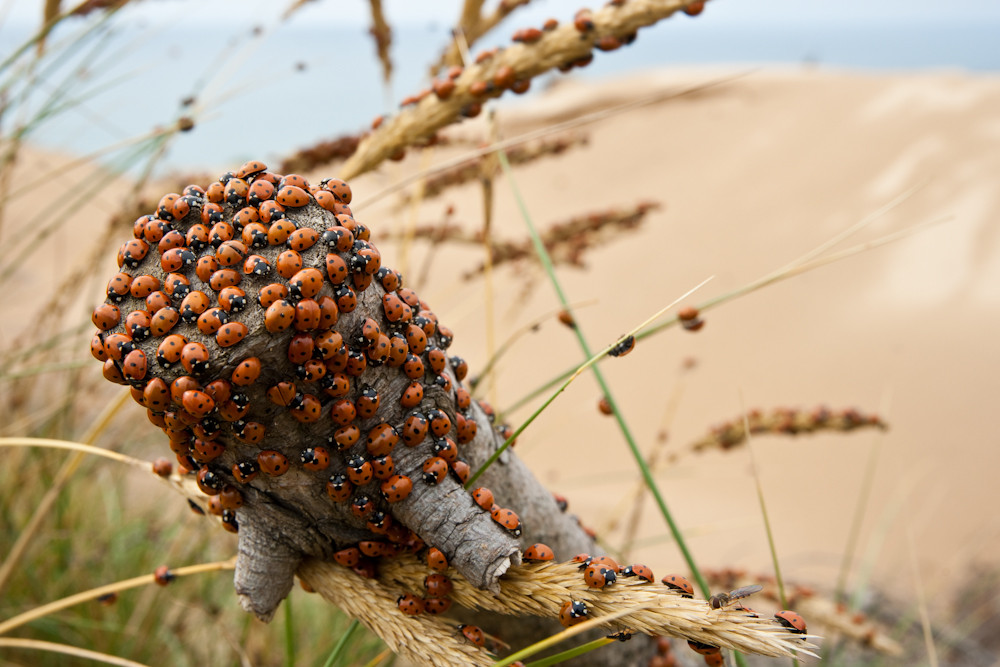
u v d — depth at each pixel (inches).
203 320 12.3
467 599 13.7
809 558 55.6
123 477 30.1
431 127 16.3
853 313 114.9
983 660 42.4
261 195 12.8
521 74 15.6
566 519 16.0
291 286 12.3
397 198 24.7
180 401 12.4
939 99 166.2
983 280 113.7
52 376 30.5
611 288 130.9
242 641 22.6
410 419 13.3
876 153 150.9
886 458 87.4
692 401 102.3
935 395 96.0
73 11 19.3
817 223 139.6
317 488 13.4
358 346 12.9
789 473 87.2
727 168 167.3
